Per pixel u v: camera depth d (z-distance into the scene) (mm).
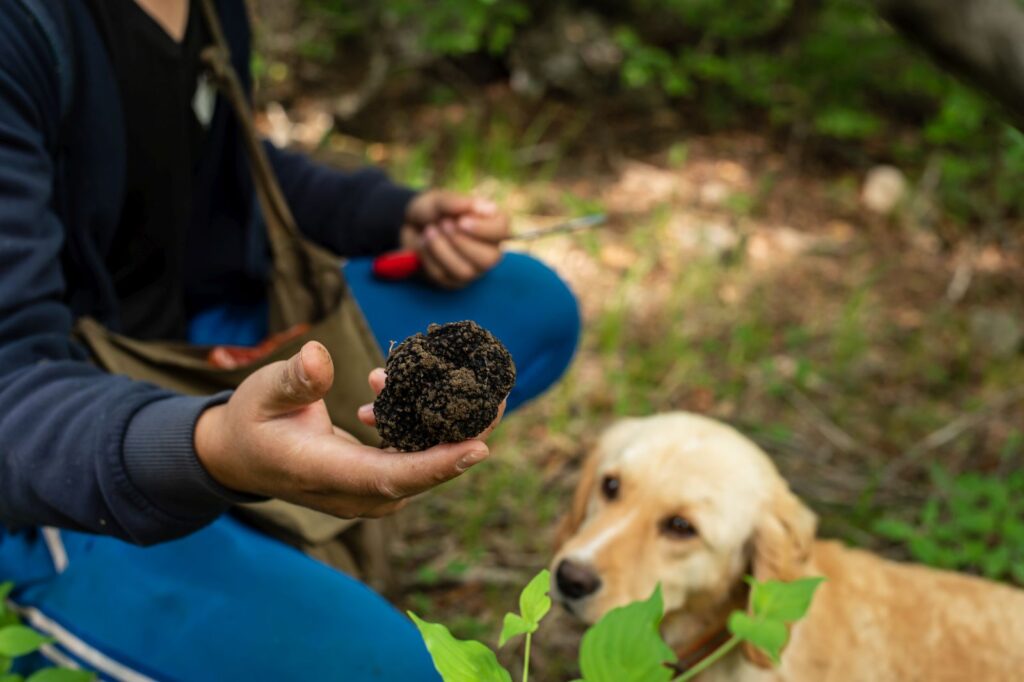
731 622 1444
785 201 5852
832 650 2395
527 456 3514
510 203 5426
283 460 1234
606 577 2246
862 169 6305
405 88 6324
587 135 6312
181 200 2080
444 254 2465
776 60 7039
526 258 2711
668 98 6719
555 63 6520
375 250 2654
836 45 6863
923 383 4180
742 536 2355
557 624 2775
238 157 2256
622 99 6617
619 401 3801
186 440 1331
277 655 1725
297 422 1251
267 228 2293
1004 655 2395
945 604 2465
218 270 2348
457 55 6523
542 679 2615
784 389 4012
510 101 6477
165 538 1443
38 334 1609
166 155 1998
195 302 2398
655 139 6391
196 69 2082
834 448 3684
